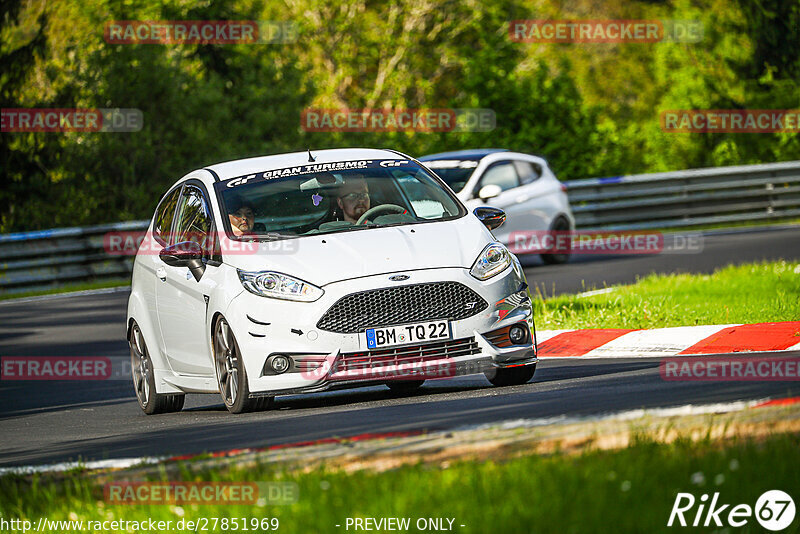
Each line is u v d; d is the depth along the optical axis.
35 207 120.31
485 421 24.66
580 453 18.75
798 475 16.45
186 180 37.44
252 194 34.38
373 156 36.34
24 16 123.12
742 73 151.75
